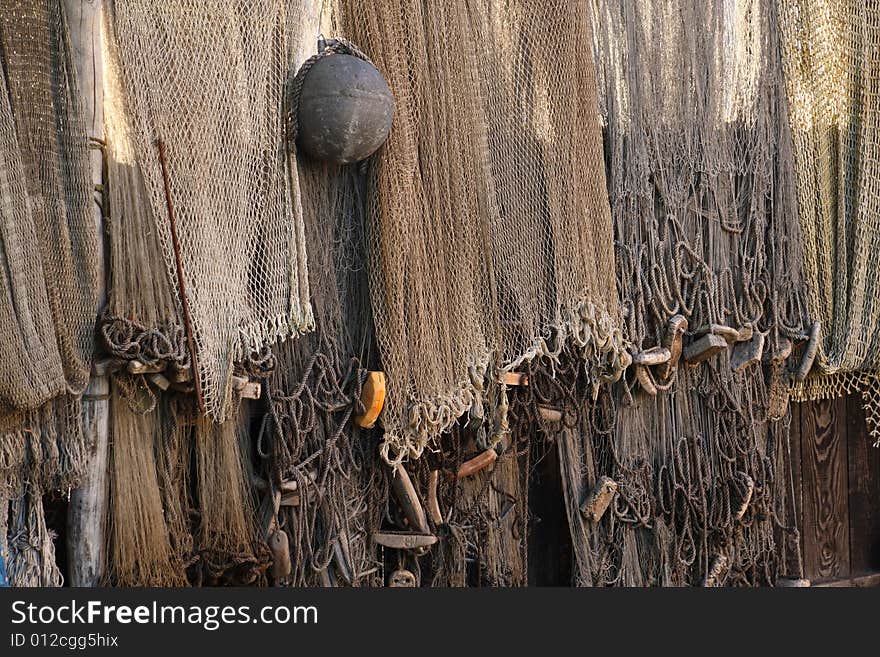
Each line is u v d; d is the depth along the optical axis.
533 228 4.60
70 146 3.50
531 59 4.61
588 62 4.73
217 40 3.82
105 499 3.66
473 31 4.48
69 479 3.49
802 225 5.64
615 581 5.09
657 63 5.14
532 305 4.57
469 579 4.77
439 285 4.32
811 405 6.06
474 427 4.55
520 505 4.88
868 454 6.32
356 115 3.97
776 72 5.54
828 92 5.66
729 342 5.38
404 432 4.25
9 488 3.40
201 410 3.68
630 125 5.04
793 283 5.61
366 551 4.41
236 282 3.85
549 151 4.61
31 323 3.27
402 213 4.20
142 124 3.59
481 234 4.45
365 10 4.17
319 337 4.22
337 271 4.32
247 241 3.91
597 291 4.71
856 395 6.28
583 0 4.71
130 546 3.67
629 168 5.03
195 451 3.94
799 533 5.89
